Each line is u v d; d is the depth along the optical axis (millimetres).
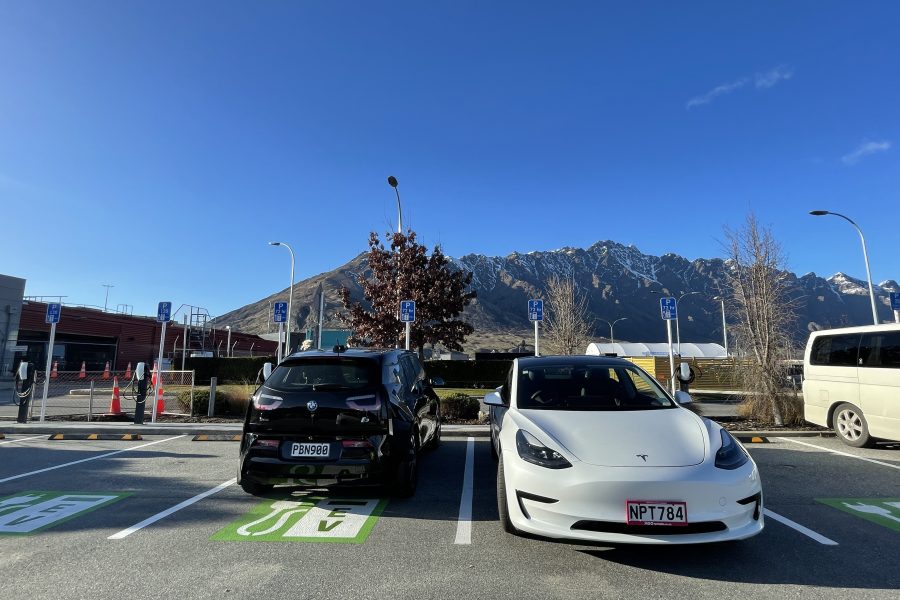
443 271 18578
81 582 3652
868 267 20406
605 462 3898
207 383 30859
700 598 3404
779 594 3471
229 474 7066
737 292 12023
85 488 6320
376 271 18844
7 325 26984
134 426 10867
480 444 9523
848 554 4176
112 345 38781
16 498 5875
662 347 45562
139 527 4855
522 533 4527
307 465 5207
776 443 9422
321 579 3701
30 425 11047
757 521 3910
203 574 3785
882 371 8445
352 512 5352
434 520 5094
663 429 4371
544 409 4980
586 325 40062
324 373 5719
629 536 3650
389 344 18422
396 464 5488
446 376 29172
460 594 3465
